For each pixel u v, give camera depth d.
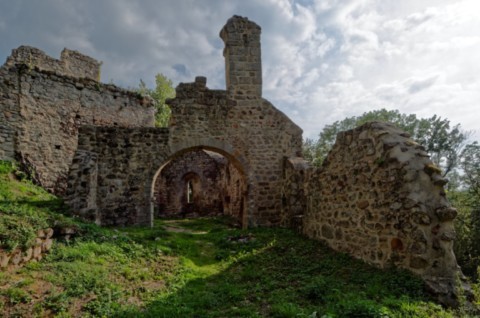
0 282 3.76
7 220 4.74
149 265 5.75
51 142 11.90
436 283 4.25
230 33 10.63
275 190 10.41
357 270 5.26
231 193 15.86
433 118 24.23
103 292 4.13
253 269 5.88
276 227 9.79
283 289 4.77
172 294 4.50
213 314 3.80
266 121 10.62
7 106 10.64
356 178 5.99
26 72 11.30
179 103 10.03
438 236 4.50
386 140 5.30
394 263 4.85
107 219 9.02
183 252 6.88
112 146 9.38
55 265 4.55
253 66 10.71
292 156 10.61
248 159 10.35
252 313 3.77
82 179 7.86
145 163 9.59
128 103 15.58
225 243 7.99
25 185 9.63
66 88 12.77
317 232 7.43
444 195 4.70
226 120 10.33
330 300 4.06
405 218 4.71
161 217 17.50
